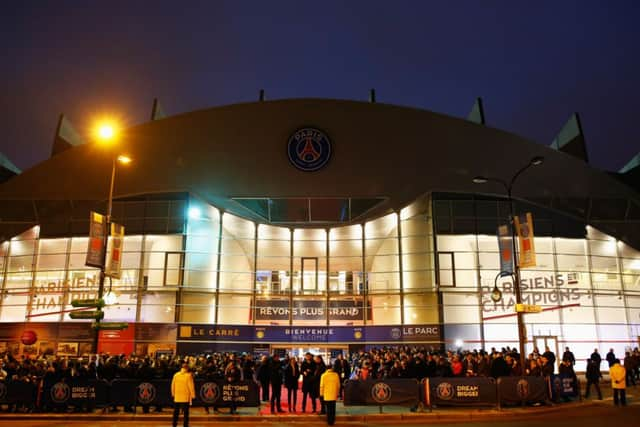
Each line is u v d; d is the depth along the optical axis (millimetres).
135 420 18016
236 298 36094
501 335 34125
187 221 35188
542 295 35000
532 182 37094
